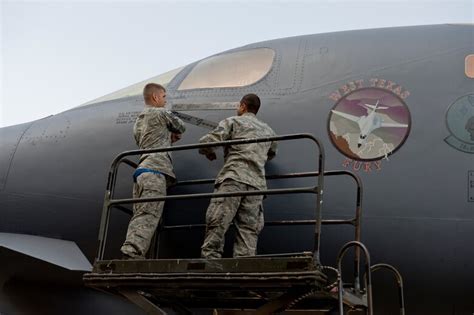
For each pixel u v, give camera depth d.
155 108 6.72
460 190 6.71
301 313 7.08
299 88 7.59
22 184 8.02
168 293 6.31
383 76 7.43
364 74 7.50
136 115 8.04
